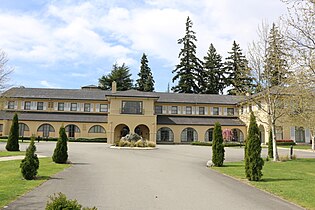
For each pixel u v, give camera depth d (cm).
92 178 1328
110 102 4947
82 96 5534
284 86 2231
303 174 1592
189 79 7606
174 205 870
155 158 2361
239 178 1421
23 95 5353
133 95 4981
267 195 1049
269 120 2470
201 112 5688
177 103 5647
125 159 2227
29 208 795
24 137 4712
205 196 1005
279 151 3338
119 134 5019
